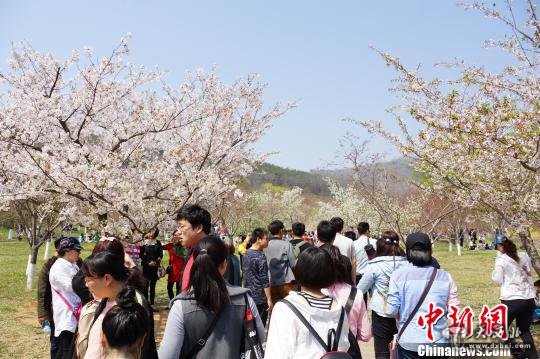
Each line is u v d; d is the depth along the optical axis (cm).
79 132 959
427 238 431
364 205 2689
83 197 868
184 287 360
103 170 838
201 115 1039
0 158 877
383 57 739
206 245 318
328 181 3062
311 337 283
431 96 713
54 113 906
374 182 1528
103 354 293
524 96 639
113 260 331
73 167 813
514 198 649
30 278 1372
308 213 4897
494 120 617
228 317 308
